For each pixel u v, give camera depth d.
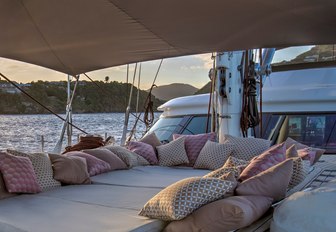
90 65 5.03
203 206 2.05
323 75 5.57
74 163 3.61
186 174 4.16
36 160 3.43
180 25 3.55
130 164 4.50
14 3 3.07
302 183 3.09
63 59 4.64
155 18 3.39
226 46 4.25
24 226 2.16
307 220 1.88
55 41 4.01
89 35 3.90
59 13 3.31
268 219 2.21
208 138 4.96
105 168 4.12
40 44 4.09
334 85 5.29
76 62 4.82
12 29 3.60
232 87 4.91
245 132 4.96
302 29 3.44
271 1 2.80
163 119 6.41
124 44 4.23
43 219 2.31
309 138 5.09
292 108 5.37
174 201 2.05
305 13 2.99
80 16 3.39
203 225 1.95
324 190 2.12
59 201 2.84
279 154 2.67
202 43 4.15
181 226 2.03
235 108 4.96
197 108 6.11
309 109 5.26
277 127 5.32
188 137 5.07
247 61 4.83
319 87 5.34
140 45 4.29
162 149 4.95
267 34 3.69
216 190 2.08
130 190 3.25
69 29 3.70
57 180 3.47
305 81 5.55
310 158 3.85
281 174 2.34
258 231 2.04
